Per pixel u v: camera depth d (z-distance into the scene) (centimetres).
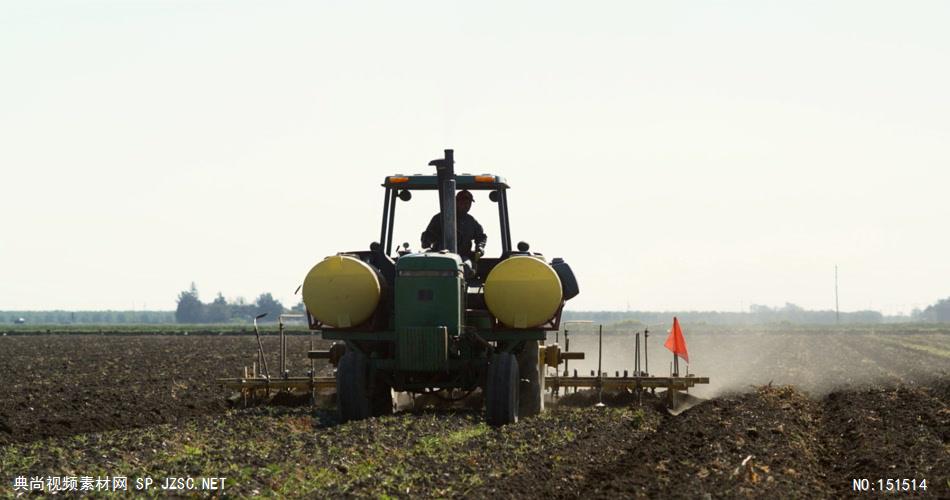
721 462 2102
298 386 3106
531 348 2858
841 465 2253
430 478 1877
